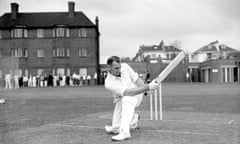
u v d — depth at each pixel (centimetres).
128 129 550
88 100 1633
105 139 552
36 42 5372
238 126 683
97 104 1392
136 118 630
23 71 5369
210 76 5797
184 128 660
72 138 567
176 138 549
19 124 798
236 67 5603
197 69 6688
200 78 6569
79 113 1045
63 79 4772
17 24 5369
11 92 2627
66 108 1225
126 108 559
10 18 5481
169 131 623
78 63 5353
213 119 812
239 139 535
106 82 589
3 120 880
